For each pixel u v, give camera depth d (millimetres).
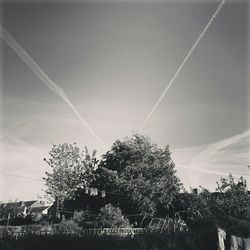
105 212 33188
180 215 36031
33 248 11617
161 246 15289
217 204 32906
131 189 41375
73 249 12422
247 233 23453
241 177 34781
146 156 45688
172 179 43281
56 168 54406
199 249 16844
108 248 13219
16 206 69000
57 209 49344
